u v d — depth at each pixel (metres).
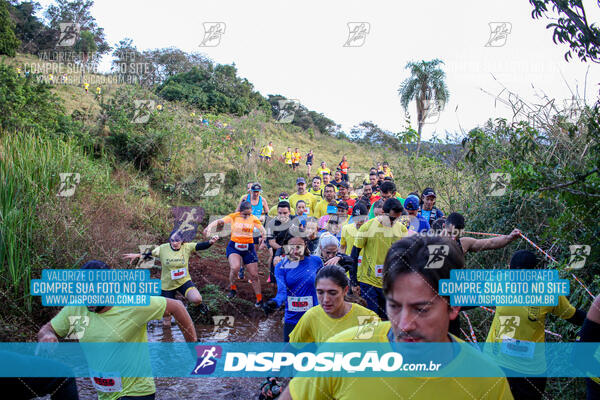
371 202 9.22
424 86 16.48
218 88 27.75
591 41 3.60
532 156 5.16
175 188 13.34
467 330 5.54
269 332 6.38
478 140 5.06
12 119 10.46
